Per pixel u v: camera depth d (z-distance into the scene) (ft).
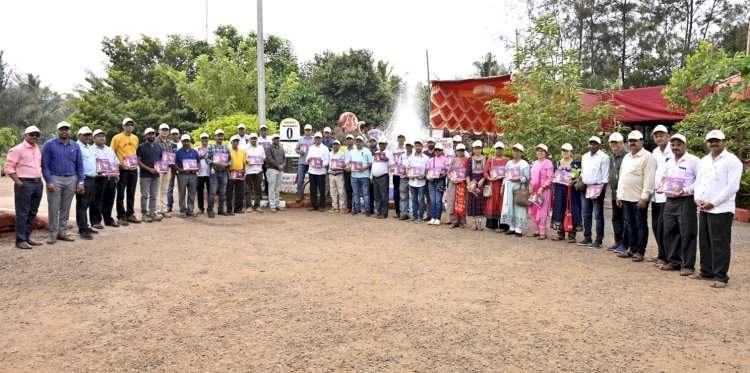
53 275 23.49
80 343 15.70
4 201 51.34
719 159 23.12
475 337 16.26
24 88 160.25
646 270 25.72
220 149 42.29
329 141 49.37
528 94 45.03
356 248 30.09
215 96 83.10
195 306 19.13
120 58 125.80
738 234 35.55
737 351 15.46
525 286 22.29
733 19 115.34
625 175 28.19
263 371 13.74
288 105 90.99
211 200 42.01
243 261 26.43
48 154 30.50
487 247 30.99
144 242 31.24
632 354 15.11
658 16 117.80
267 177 46.47
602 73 117.70
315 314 18.31
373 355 14.82
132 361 14.40
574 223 32.96
